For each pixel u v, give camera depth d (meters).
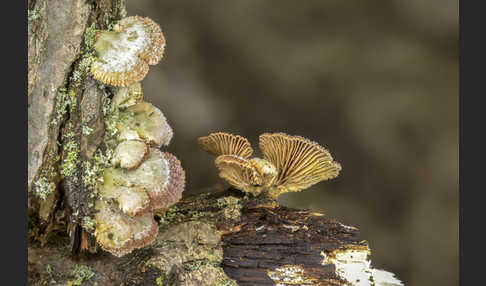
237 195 0.50
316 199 0.64
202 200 0.50
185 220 0.48
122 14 0.47
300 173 0.50
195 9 0.64
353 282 0.48
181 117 0.63
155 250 0.47
